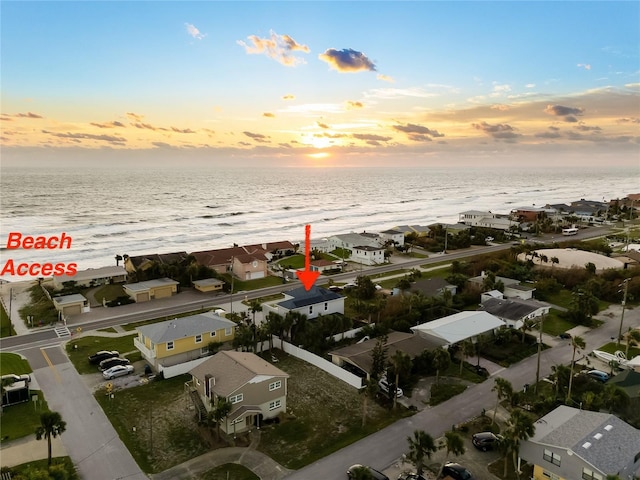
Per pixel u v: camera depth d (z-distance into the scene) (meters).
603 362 56.22
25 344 61.38
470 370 53.88
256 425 42.00
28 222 189.62
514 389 49.19
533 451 34.56
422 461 36.38
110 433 40.66
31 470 30.77
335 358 55.12
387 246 129.38
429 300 72.50
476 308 75.25
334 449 38.56
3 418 42.72
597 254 107.00
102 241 155.00
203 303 80.31
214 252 106.81
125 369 52.34
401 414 44.31
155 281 87.12
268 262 114.06
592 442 33.09
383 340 54.78
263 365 45.84
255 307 65.25
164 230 180.12
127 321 70.88
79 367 54.28
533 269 97.94
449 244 132.50
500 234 147.25
